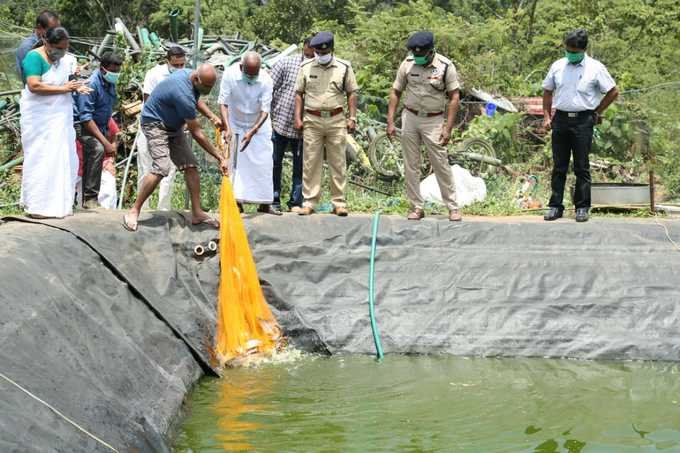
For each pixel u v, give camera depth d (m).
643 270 8.26
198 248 8.02
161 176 7.68
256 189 8.62
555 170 9.07
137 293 6.87
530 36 23.34
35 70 7.13
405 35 16.47
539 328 7.79
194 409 6.14
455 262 8.38
